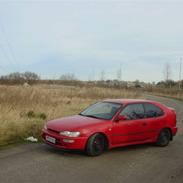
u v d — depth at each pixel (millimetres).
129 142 8742
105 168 6910
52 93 22891
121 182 5977
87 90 31375
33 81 40844
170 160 7824
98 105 9430
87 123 8086
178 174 6621
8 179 5891
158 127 9453
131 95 36438
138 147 9312
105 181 6004
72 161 7387
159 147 9461
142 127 9016
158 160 7793
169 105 29469
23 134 10039
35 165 6898
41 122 11922
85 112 9328
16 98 15953
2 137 9336
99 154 8062
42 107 15461
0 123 10297
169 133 9789
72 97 25453
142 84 82250
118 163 7379
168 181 6129
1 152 7945
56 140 7910
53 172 6441
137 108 9164
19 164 6926
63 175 6270
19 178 5969
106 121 8320
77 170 6660
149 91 66750
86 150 7859
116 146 8453
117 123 8453
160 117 9586
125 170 6809
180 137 11359
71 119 8570
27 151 8156
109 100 9578
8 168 6594
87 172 6551
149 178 6293
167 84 79625
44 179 5969
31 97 16922
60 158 7594
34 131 10641
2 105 13922
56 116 13672
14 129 10250
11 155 7684
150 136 9266
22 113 13109
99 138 8070
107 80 67625
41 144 9031
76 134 7738
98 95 29656
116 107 8875
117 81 68062
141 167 7094
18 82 35781
